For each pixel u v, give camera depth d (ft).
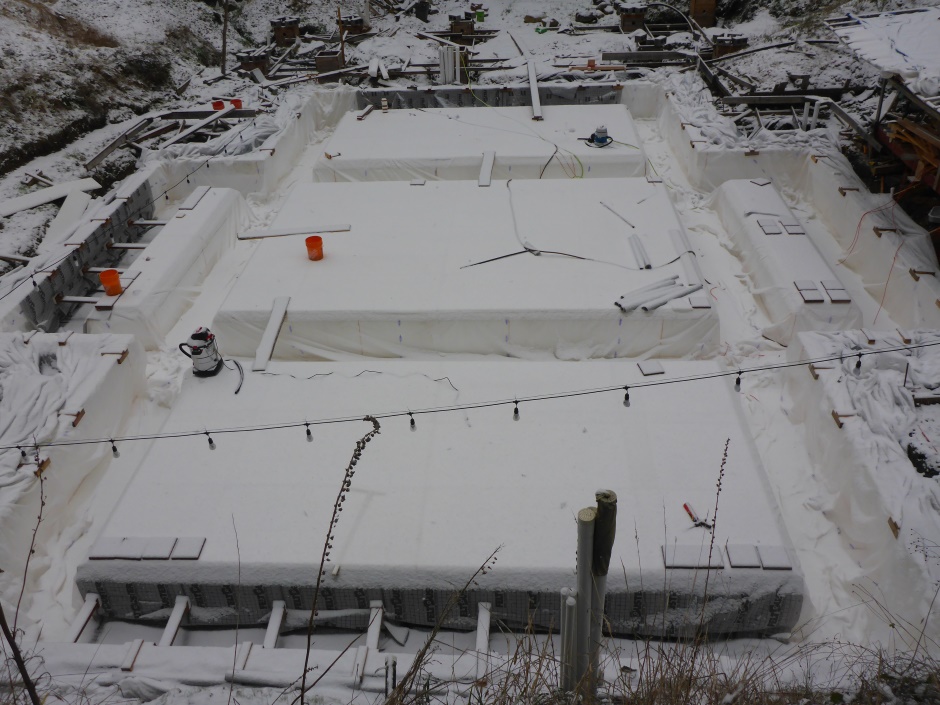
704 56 56.59
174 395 29.01
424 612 20.26
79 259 34.78
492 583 19.76
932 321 29.89
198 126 47.83
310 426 24.43
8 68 46.52
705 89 49.55
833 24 33.88
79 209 40.70
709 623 19.79
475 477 22.39
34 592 21.83
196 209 38.14
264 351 28.25
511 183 39.52
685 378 25.76
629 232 34.68
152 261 34.14
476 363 27.37
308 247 33.01
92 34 53.83
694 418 24.31
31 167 43.98
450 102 53.01
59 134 46.52
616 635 20.21
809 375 25.72
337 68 57.41
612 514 10.79
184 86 56.34
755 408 27.48
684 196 42.24
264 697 17.22
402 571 19.90
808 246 33.81
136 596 20.58
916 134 32.53
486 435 23.86
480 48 61.26
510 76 54.75
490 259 32.89
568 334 29.99
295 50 62.23
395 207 37.68
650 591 19.56
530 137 45.83
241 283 31.89
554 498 21.63
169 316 32.94
